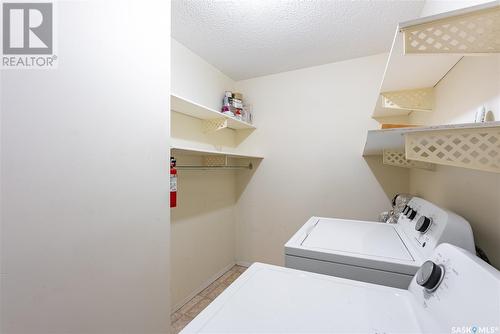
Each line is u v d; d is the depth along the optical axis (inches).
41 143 24.8
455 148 24.9
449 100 42.5
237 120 90.3
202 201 90.4
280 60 91.1
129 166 34.3
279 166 102.9
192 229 85.0
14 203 22.9
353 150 90.0
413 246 42.3
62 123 26.6
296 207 99.7
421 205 48.9
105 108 31.1
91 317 29.3
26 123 23.8
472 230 34.4
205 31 71.4
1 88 22.4
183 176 81.1
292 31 71.5
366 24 67.9
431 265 27.6
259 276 34.8
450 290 23.3
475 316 19.3
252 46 80.4
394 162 70.1
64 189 26.7
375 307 27.1
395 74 43.9
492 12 20.5
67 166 27.0
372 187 87.4
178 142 78.1
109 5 31.8
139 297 35.7
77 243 27.9
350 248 43.8
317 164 95.8
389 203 85.2
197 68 86.4
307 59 90.4
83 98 28.6
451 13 21.3
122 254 33.3
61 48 26.6
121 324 33.0
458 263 24.5
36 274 24.4
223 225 103.0
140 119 36.1
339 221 64.6
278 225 103.2
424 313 24.7
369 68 87.5
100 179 30.5
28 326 23.8
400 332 23.0
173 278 76.3
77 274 27.9
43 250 24.9
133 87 35.0
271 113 104.5
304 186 98.1
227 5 60.0
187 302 81.7
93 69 29.8
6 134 22.5
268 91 105.0
